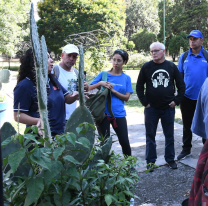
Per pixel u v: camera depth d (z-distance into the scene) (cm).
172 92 397
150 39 5250
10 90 1092
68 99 271
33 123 219
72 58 351
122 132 368
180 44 4116
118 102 368
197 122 266
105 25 2556
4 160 122
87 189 147
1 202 82
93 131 157
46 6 2681
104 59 1207
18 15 2483
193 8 4241
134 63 3359
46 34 2712
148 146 407
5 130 156
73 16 2572
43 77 147
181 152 454
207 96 223
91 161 167
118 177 156
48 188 138
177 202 322
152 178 384
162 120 407
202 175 155
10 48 2400
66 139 131
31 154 120
